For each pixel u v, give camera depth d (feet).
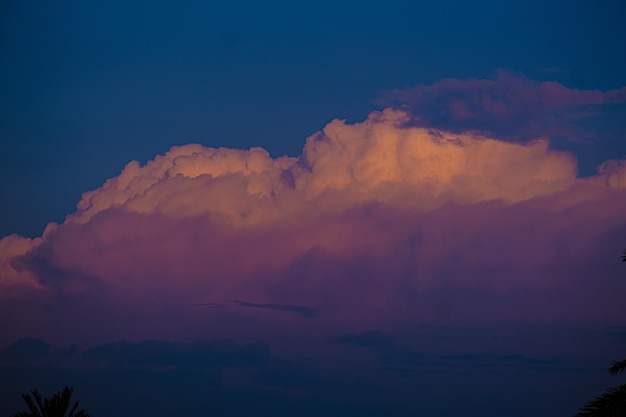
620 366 113.29
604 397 98.37
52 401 153.07
